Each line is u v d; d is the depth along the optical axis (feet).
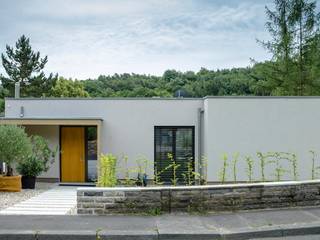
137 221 28.63
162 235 25.70
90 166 60.29
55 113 60.44
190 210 31.09
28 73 152.46
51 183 58.34
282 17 90.94
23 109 60.59
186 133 59.82
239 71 144.36
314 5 89.76
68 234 25.57
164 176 59.26
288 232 26.68
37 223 27.99
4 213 32.01
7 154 43.86
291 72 90.94
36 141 52.08
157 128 59.88
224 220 28.89
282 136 55.36
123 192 30.68
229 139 55.16
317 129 55.47
